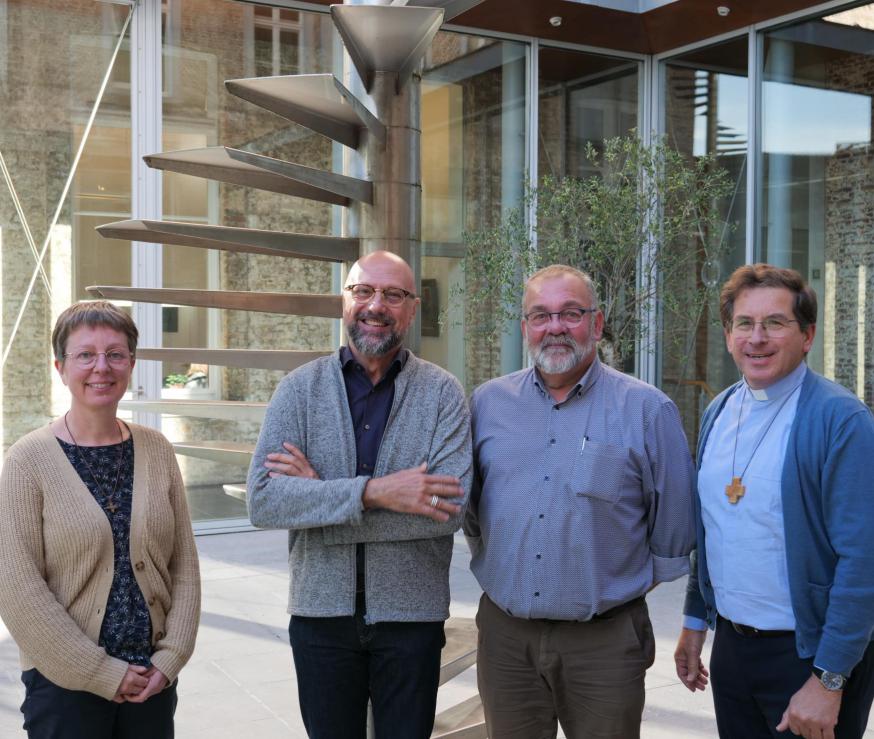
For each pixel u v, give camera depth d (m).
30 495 2.08
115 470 2.17
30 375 6.41
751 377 2.17
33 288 6.38
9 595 2.02
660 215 6.77
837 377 6.95
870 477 2.01
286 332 7.03
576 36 7.77
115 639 2.10
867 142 6.67
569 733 2.45
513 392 2.48
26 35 6.29
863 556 1.99
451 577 5.75
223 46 6.75
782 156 7.27
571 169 8.06
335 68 7.09
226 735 3.50
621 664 2.35
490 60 7.70
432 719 2.37
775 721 2.15
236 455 3.05
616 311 6.75
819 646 2.03
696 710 3.76
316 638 2.33
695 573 2.51
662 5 7.34
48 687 2.09
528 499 2.37
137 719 2.15
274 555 6.29
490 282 6.92
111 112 6.51
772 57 7.31
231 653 4.39
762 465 2.15
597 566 2.32
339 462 2.31
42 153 6.37
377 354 2.33
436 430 2.34
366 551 2.29
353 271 2.39
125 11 6.50
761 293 2.15
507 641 2.44
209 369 6.82
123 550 2.13
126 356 2.19
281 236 2.95
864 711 2.13
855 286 6.80
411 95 2.88
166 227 2.93
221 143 6.78
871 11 6.59
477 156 7.68
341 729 2.35
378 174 2.85
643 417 2.37
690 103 7.98
